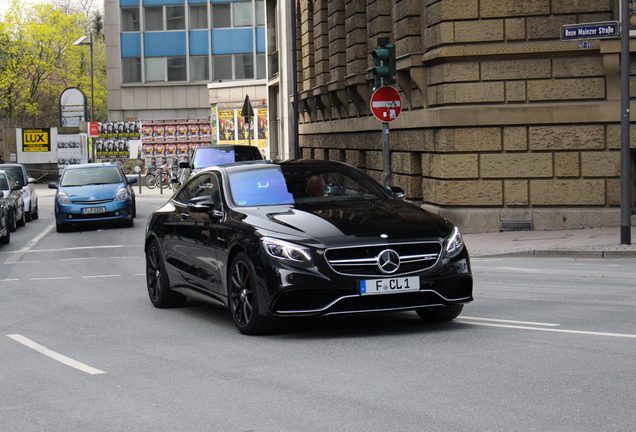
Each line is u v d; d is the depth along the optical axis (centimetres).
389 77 2055
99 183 3212
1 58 9512
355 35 3369
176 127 6556
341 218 1034
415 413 681
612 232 2244
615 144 2353
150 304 1396
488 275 1633
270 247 1004
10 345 1074
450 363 852
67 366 928
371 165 3291
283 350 961
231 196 1141
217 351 974
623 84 1947
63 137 6862
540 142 2388
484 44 2398
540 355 870
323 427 656
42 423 706
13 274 1958
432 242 1000
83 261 2189
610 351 877
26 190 3688
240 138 6059
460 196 2442
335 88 3666
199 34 8394
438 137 2497
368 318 1145
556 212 2386
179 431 664
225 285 1100
